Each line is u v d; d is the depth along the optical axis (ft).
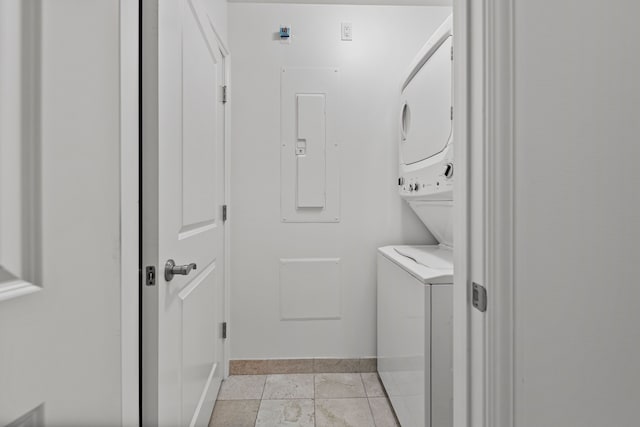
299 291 7.82
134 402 2.59
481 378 2.23
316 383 7.34
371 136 7.86
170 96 3.63
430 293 4.48
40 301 1.65
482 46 2.19
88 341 2.02
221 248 7.10
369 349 7.89
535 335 2.16
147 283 3.26
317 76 7.76
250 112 7.72
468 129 2.36
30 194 1.62
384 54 7.84
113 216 2.32
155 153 3.26
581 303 2.19
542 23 2.13
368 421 6.01
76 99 1.93
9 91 1.52
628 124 2.21
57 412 1.77
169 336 3.62
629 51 2.20
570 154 2.16
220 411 6.32
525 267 2.15
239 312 7.77
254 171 7.75
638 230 2.22
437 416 4.45
